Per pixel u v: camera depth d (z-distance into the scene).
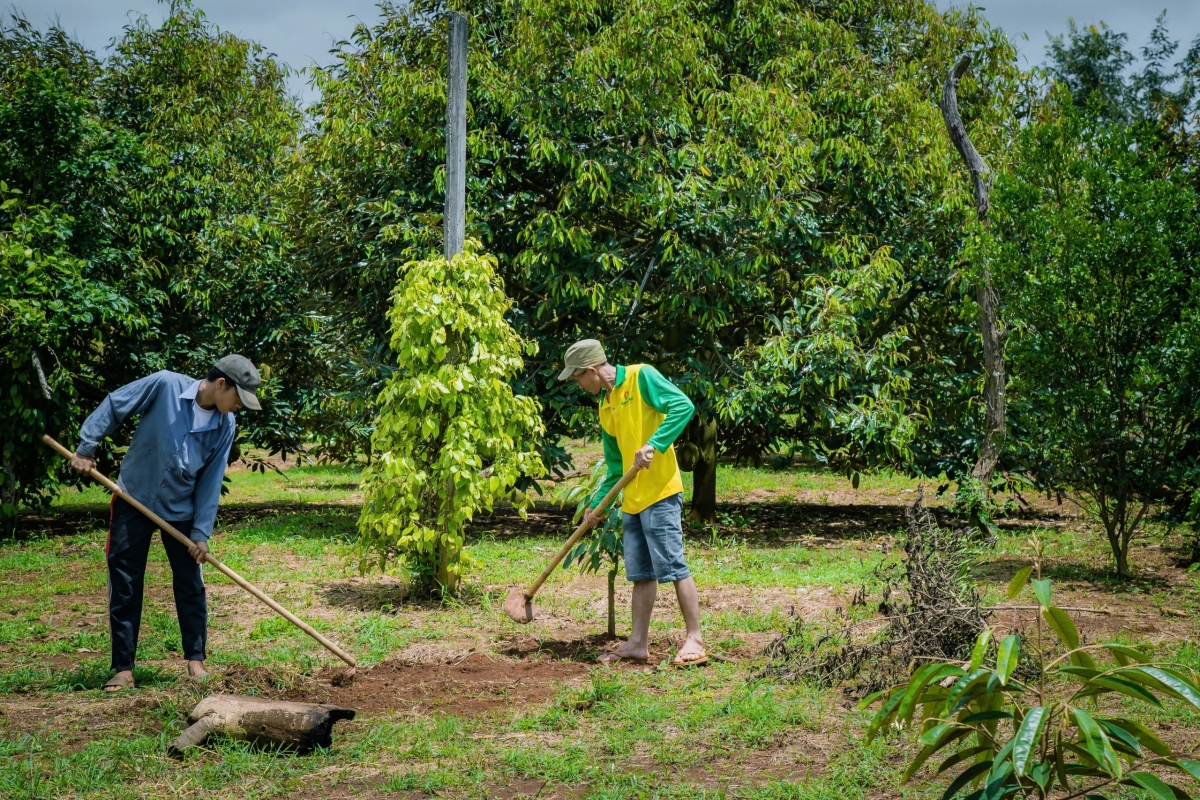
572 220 11.18
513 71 11.22
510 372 7.69
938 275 11.73
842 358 10.70
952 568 5.59
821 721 4.69
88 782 3.92
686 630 6.03
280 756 4.26
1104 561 9.05
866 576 8.20
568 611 7.15
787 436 12.34
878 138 11.58
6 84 14.21
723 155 10.72
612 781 3.98
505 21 11.87
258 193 15.62
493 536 11.23
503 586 7.99
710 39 11.91
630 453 5.80
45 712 4.83
